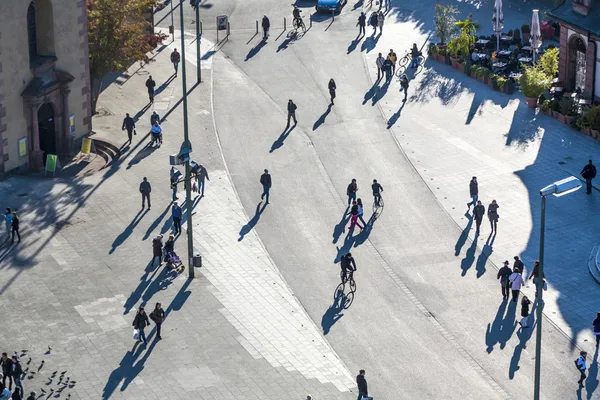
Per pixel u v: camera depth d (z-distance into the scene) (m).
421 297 56.72
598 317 51.91
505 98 79.31
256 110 78.81
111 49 74.31
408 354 52.19
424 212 64.88
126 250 60.00
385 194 66.94
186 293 56.38
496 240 61.78
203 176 66.69
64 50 69.81
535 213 64.31
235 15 96.94
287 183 68.38
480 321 54.69
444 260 60.03
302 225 63.59
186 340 52.50
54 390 48.50
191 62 87.19
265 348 52.22
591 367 51.03
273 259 60.06
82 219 62.97
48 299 55.31
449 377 50.53
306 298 56.56
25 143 67.75
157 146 72.56
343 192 67.44
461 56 85.06
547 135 73.62
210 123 76.62
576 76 79.38
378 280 58.22
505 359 51.81
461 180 68.44
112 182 67.50
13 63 65.81
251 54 88.81
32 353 51.03
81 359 50.75
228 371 50.31
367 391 48.72
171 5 93.31
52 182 67.12
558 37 88.75
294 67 86.25
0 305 54.69
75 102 71.44
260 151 72.62
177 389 48.88
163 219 63.41
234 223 63.59
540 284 44.28
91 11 73.75
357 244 61.69
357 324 54.44
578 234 62.03
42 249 59.72
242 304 55.72
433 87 81.75
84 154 71.12
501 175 68.81
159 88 82.06
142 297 55.84
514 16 93.88
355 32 92.44
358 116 77.69
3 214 62.81
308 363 51.25
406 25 93.44
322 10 95.75
